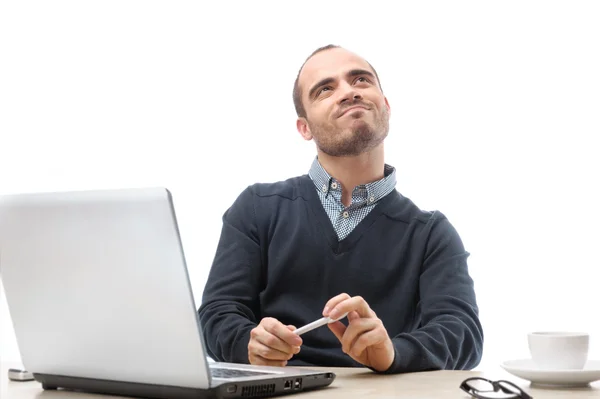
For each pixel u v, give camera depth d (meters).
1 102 3.26
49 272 0.99
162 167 3.06
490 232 2.64
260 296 1.77
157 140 3.08
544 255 2.59
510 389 0.90
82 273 0.95
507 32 2.68
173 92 3.07
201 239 2.97
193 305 0.87
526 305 2.59
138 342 0.92
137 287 0.90
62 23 3.23
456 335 1.48
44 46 3.24
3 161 3.25
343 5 2.87
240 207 1.85
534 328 2.57
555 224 2.59
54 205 0.96
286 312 1.71
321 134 1.76
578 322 2.54
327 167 1.81
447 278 1.65
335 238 1.74
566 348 1.05
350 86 1.76
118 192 0.90
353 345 1.22
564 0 2.63
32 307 1.03
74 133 3.19
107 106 3.15
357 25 2.83
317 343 1.67
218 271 1.77
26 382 1.19
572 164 2.59
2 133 3.25
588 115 2.58
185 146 3.04
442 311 1.58
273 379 0.97
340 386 1.09
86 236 0.93
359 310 1.23
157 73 3.09
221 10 3.03
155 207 0.87
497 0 2.69
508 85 2.67
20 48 3.26
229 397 0.91
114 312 0.93
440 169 2.71
